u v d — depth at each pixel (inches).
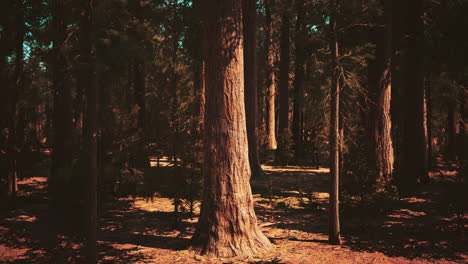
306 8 272.8
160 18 373.7
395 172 450.0
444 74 663.1
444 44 558.3
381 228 292.0
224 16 245.8
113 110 370.3
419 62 491.5
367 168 323.3
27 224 310.2
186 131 339.6
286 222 326.6
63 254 242.2
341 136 267.6
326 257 227.5
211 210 248.8
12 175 392.5
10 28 401.4
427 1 566.9
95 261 200.2
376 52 462.3
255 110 604.1
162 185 350.9
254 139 600.7
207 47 253.0
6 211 354.3
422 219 318.3
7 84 407.2
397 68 689.6
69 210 338.3
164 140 363.3
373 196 326.0
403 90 500.4
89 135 199.0
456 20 524.1
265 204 402.0
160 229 304.8
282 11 748.6
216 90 249.0
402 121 500.4
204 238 246.7
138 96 634.8
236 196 247.1
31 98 397.4
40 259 233.9
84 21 200.4
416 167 477.7
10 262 227.0
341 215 324.8
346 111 295.3
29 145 579.2
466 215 324.5
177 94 354.3
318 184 532.4
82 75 208.8
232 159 248.1
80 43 202.8
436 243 249.9
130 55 222.7
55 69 286.7
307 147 813.2
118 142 406.0
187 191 323.6
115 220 333.7
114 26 213.9
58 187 346.6
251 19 596.4
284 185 522.0
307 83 284.0
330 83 266.7
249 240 246.1
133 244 264.5
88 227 198.8
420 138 481.4
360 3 262.7
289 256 232.2
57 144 380.8
